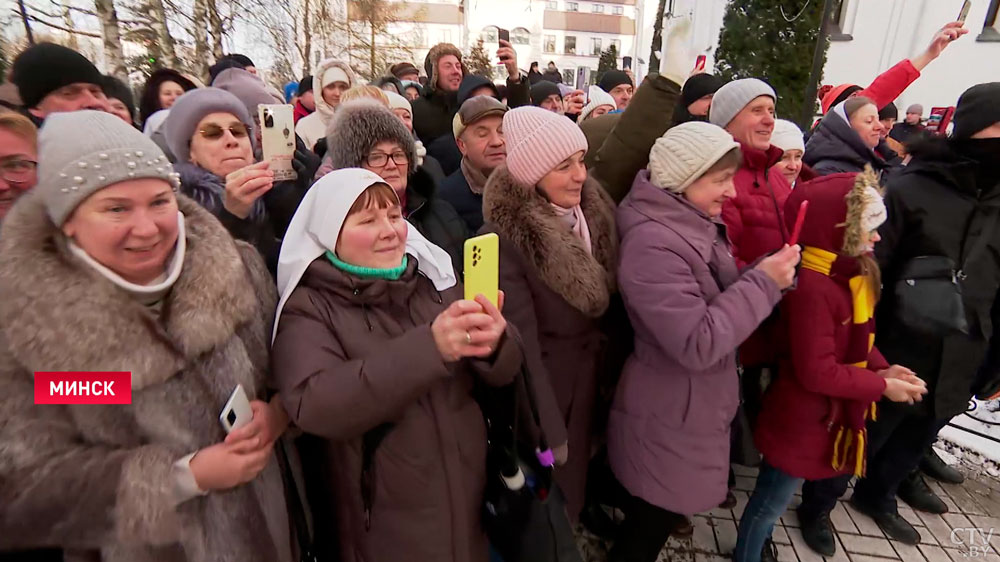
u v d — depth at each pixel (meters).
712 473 1.65
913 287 1.89
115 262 0.92
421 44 24.14
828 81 10.67
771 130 2.14
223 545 1.04
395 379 1.02
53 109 2.15
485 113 2.36
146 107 3.20
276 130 1.89
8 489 0.85
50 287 0.84
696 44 13.38
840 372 1.59
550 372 1.74
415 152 2.04
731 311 1.45
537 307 1.69
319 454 1.28
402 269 1.25
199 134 1.78
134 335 0.89
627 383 1.73
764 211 2.10
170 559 0.96
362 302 1.18
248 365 1.08
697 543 2.21
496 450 1.35
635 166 2.06
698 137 1.55
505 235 1.64
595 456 2.16
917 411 2.00
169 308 0.97
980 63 9.23
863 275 1.59
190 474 0.92
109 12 6.48
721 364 1.64
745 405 2.08
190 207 1.09
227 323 1.01
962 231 1.85
